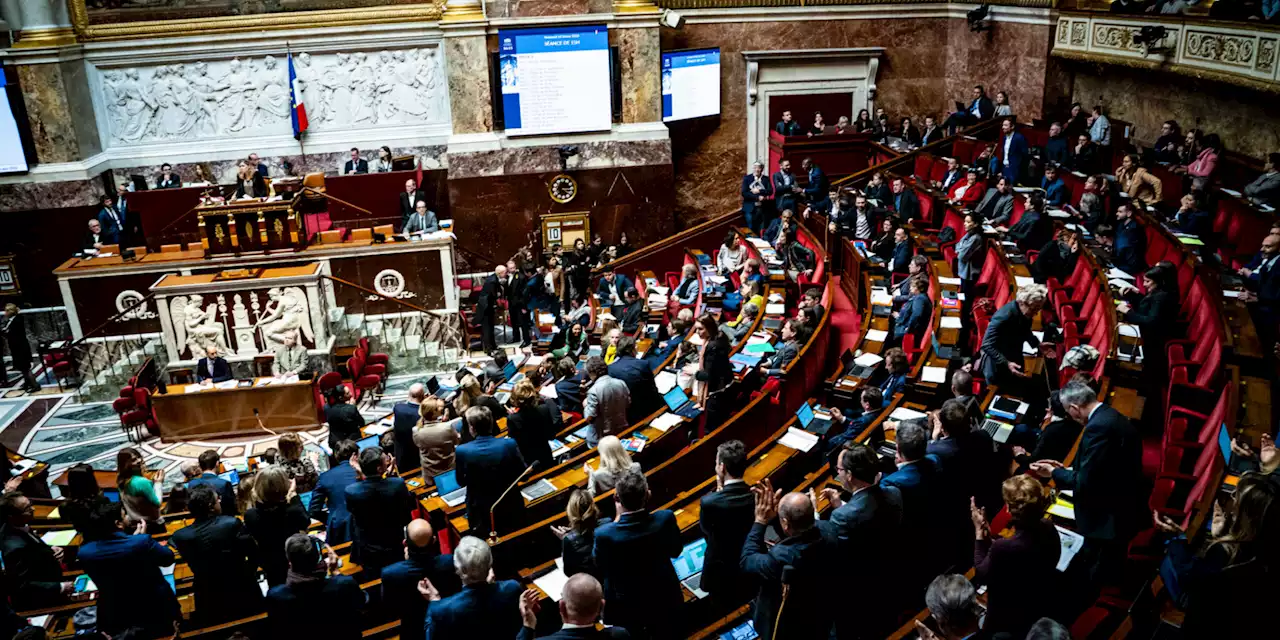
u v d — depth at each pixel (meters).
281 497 7.44
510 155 20.66
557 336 15.44
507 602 5.39
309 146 20.78
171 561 6.77
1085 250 12.20
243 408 14.91
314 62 20.30
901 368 8.95
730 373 9.54
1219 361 8.34
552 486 7.82
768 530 6.08
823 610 5.62
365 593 7.11
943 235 14.91
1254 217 12.22
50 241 19.66
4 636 6.88
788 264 15.17
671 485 8.29
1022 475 5.21
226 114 20.50
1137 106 18.12
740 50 22.84
